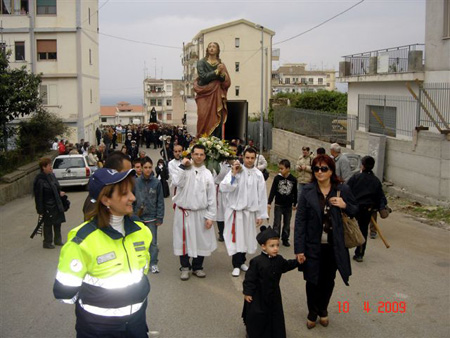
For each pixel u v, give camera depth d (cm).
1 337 598
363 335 596
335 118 2197
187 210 809
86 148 2952
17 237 1184
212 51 1630
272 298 547
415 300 709
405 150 1503
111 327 364
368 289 757
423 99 1664
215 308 691
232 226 834
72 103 3756
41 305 711
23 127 2545
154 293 755
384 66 1917
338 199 573
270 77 6238
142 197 835
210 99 1612
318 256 587
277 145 2966
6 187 1791
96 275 363
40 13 3669
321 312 618
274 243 547
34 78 2112
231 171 818
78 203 1744
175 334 602
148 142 4484
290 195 1035
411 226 1181
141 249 388
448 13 1623
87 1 4000
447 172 1316
